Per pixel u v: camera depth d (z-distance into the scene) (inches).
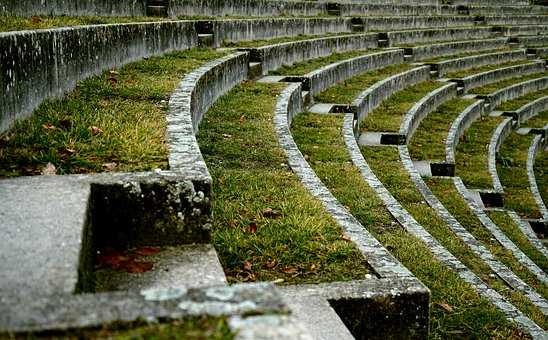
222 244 215.6
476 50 1295.5
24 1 401.1
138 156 210.2
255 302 113.2
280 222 235.3
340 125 521.7
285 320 107.7
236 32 698.8
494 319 252.1
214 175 293.4
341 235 229.9
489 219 474.9
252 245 217.3
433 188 533.3
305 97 596.4
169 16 657.0
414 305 189.3
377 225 320.8
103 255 175.2
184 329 104.3
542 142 949.2
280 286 191.8
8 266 128.0
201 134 375.2
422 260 283.1
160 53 513.0
